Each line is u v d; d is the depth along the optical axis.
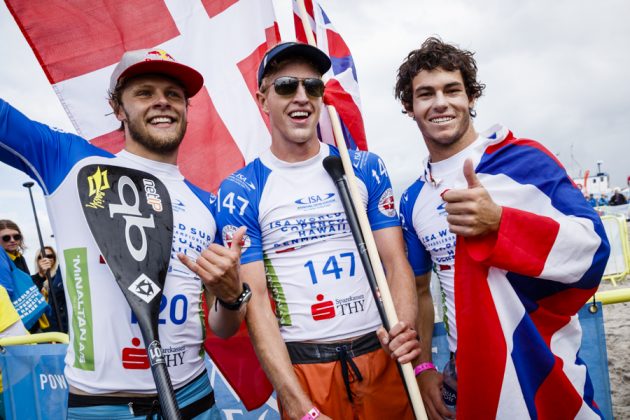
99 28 2.36
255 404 2.16
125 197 1.57
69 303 1.55
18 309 3.37
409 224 1.98
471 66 1.89
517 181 1.62
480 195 1.37
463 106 1.79
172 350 1.56
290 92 1.77
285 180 1.83
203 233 1.73
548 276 1.40
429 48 1.80
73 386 1.49
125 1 2.44
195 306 1.67
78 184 1.53
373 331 1.77
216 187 2.60
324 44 2.74
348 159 1.78
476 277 1.49
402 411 1.78
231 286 1.43
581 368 1.56
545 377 1.49
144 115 1.71
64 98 2.29
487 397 1.47
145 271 1.49
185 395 1.59
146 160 1.74
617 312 5.12
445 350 2.15
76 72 2.30
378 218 1.88
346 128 2.60
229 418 2.22
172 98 1.77
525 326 1.48
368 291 1.80
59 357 2.35
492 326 1.47
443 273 1.87
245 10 2.67
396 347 1.55
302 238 1.77
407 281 1.78
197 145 2.60
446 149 1.83
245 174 1.86
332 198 1.82
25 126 1.59
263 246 1.82
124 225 1.52
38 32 2.25
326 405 1.69
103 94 2.34
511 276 1.52
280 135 1.83
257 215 1.80
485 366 1.47
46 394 2.37
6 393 2.43
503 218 1.38
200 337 1.68
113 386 1.46
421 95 1.82
